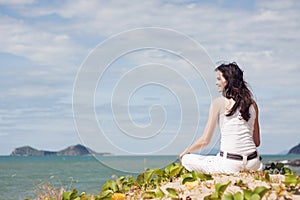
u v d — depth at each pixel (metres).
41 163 51.22
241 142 5.42
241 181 4.51
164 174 5.72
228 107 5.51
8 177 26.55
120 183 5.73
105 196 4.95
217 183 4.69
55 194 5.74
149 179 5.59
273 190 4.30
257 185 4.55
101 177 23.36
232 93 5.50
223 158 5.45
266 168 5.94
